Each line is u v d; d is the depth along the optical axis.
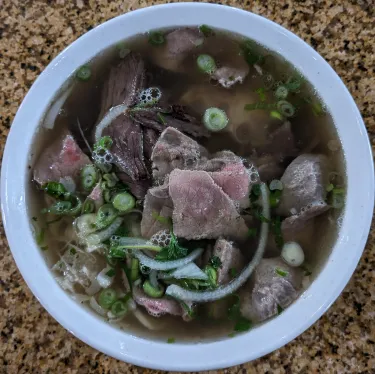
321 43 0.28
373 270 0.27
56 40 0.29
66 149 0.26
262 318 0.24
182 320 0.25
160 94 0.27
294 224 0.25
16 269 0.28
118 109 0.26
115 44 0.26
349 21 0.28
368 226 0.23
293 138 0.26
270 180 0.26
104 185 0.25
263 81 0.27
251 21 0.25
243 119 0.26
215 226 0.25
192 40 0.26
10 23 0.29
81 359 0.27
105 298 0.25
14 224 0.24
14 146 0.25
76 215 0.26
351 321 0.27
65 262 0.25
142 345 0.23
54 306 0.24
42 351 0.27
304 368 0.27
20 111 0.25
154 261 0.24
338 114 0.25
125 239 0.25
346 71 0.28
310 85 0.25
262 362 0.27
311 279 0.24
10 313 0.28
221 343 0.23
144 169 0.26
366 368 0.26
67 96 0.26
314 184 0.25
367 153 0.24
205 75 0.27
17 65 0.29
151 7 0.25
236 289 0.25
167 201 0.25
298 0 0.29
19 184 0.25
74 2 0.29
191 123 0.26
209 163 0.25
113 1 0.29
